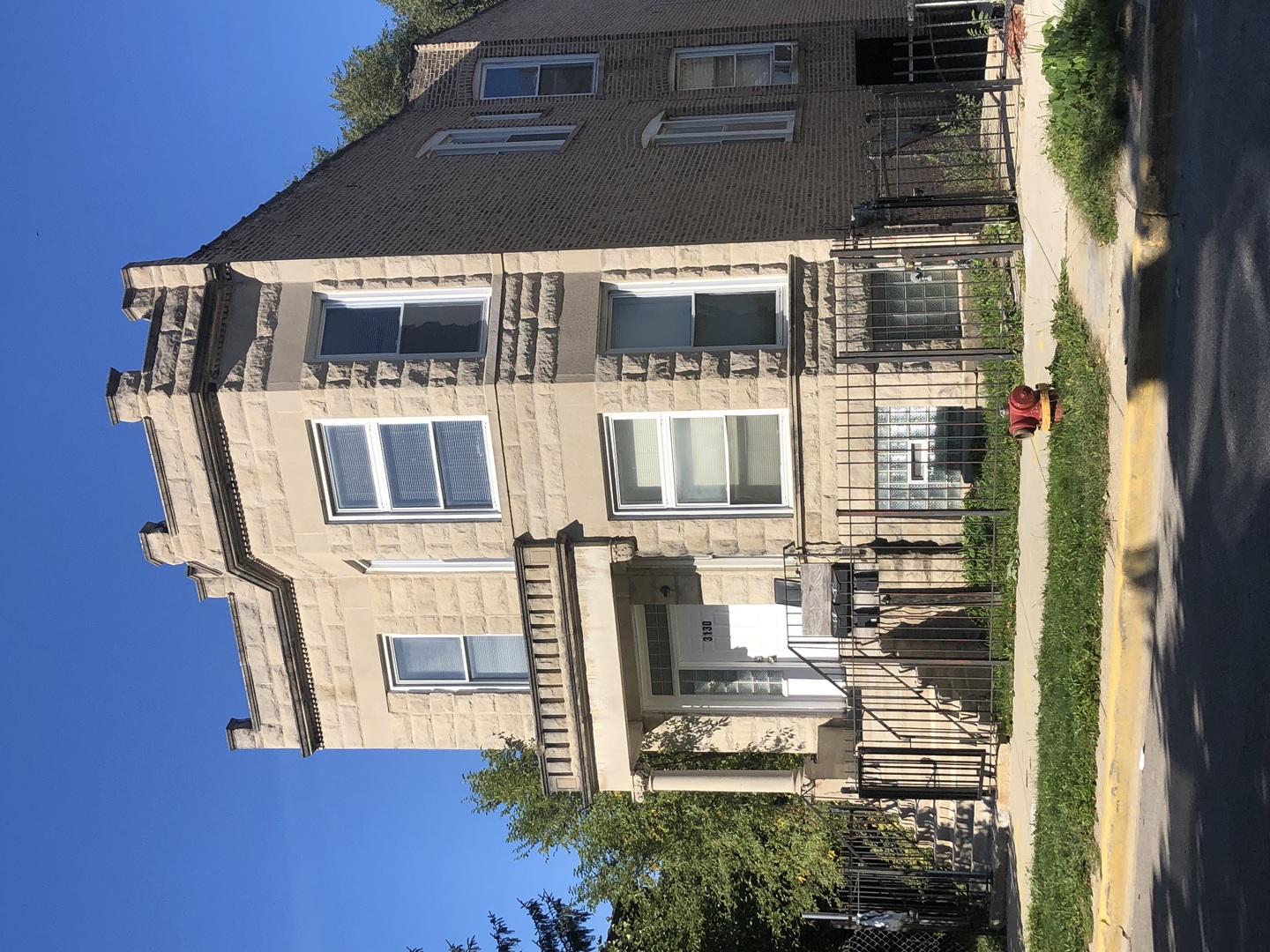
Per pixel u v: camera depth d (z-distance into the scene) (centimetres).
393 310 1373
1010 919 1405
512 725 1537
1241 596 623
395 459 1374
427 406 1321
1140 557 767
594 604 1366
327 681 1566
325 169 1773
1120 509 775
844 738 1468
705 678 1557
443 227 1465
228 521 1390
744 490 1328
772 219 1378
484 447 1352
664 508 1344
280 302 1375
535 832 2058
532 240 1395
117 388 1362
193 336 1362
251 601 1535
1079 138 827
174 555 1447
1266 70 583
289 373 1340
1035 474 1089
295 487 1380
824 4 2078
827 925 1978
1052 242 990
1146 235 721
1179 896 716
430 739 1566
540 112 1959
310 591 1522
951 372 1227
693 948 1908
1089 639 862
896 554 1305
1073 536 882
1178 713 719
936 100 1803
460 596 1499
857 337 1244
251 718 1596
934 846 1750
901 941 1758
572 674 1394
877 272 1280
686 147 1689
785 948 1978
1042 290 1042
